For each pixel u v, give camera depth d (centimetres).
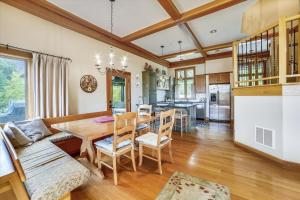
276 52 350
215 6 274
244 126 304
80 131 194
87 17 323
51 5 275
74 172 143
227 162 250
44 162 162
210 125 551
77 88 353
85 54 369
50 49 301
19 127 232
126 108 498
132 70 529
